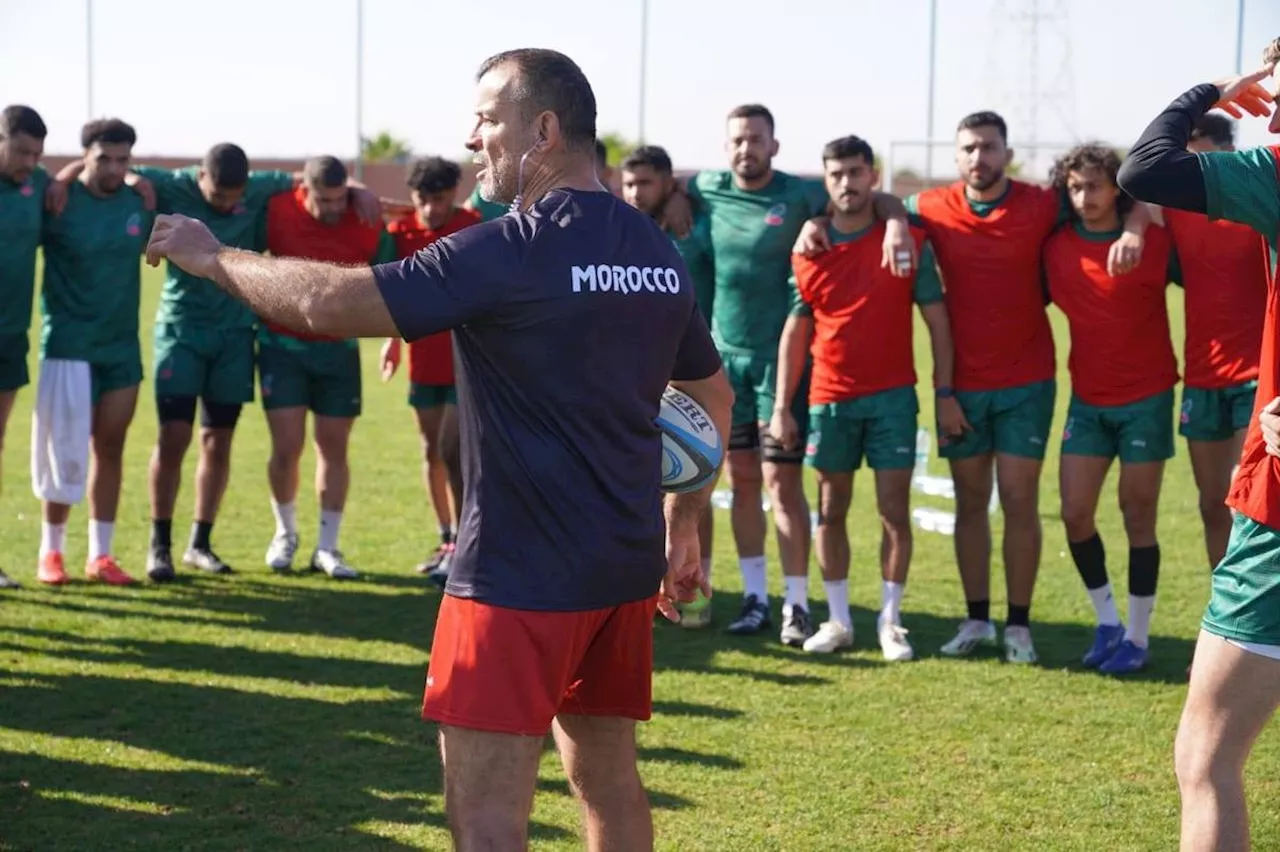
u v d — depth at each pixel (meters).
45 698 5.88
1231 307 6.29
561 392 3.15
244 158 7.79
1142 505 6.57
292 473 8.30
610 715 3.50
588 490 3.19
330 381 8.20
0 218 7.40
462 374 3.22
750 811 4.79
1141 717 5.87
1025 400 6.69
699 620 7.30
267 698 5.95
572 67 3.31
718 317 7.28
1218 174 3.43
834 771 5.18
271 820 4.65
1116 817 4.78
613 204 3.31
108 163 7.53
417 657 6.61
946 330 6.78
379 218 8.15
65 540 8.99
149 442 13.02
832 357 6.80
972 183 6.65
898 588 6.91
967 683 6.35
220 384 8.12
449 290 3.05
